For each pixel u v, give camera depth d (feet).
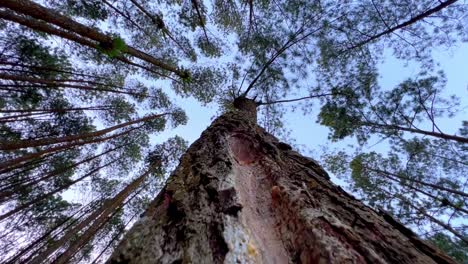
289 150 8.82
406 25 21.91
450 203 22.85
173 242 3.63
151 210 4.79
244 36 31.24
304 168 6.97
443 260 3.85
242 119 11.89
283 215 4.74
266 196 5.57
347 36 25.53
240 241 3.60
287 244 4.03
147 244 3.60
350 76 26.73
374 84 25.57
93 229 22.22
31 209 36.55
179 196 4.93
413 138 27.07
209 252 3.38
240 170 6.50
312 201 4.84
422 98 23.49
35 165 33.63
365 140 28.58
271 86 29.27
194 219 4.08
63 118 36.06
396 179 28.27
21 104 32.58
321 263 3.26
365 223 4.38
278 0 27.20
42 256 18.69
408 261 3.58
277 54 28.12
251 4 28.60
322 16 25.41
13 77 20.13
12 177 30.91
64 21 11.21
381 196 28.43
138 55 19.10
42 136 34.71
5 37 26.76
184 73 29.12
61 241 19.75
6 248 36.01
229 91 31.86
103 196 40.98
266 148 8.33
